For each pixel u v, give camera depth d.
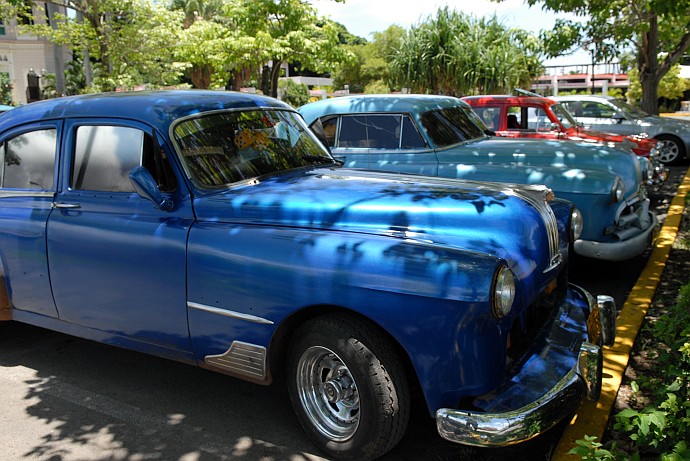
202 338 3.72
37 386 4.50
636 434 3.06
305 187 3.87
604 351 4.50
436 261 3.03
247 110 4.44
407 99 7.29
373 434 3.20
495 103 10.52
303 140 4.71
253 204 3.65
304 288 3.26
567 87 45.84
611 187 5.95
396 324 3.06
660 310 5.40
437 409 3.09
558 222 4.21
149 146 3.97
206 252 3.60
